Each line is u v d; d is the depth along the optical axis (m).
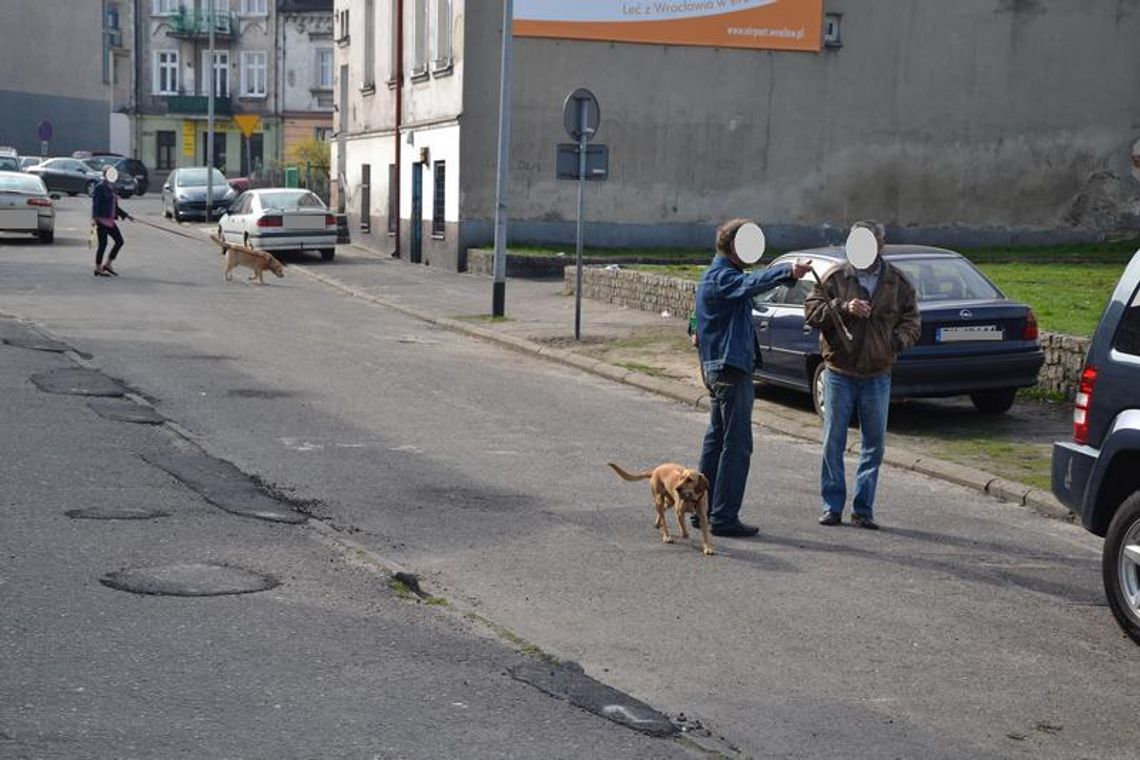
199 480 10.27
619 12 33.12
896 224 35.50
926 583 8.45
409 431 12.93
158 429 12.16
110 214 27.75
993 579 8.62
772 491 11.20
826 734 5.86
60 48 81.50
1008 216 36.16
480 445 12.44
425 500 10.09
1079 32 36.00
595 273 26.17
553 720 5.82
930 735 5.92
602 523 9.66
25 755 5.17
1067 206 36.47
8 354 15.88
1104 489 7.59
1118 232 36.69
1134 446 7.28
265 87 76.25
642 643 7.02
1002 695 6.47
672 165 33.91
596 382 17.36
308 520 9.25
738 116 34.16
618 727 5.79
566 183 33.34
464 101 32.56
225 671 6.22
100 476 10.18
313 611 7.19
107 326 19.53
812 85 34.53
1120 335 7.65
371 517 9.49
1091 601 8.20
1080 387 7.85
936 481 12.02
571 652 6.84
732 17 33.75
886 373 9.98
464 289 28.58
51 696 5.80
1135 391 7.43
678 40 33.53
